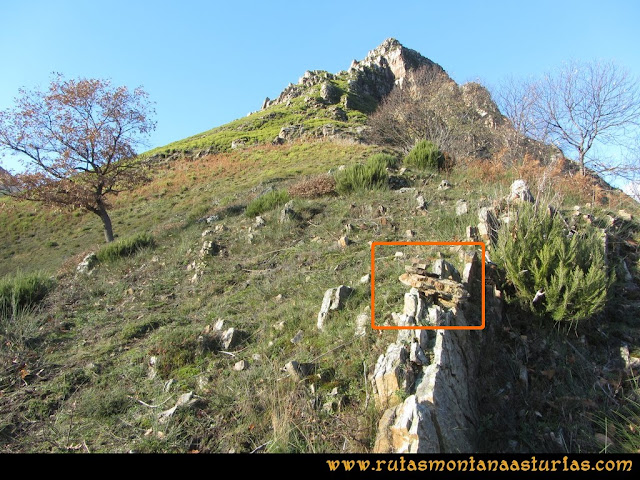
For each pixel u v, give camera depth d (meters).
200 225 11.52
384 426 2.83
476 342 3.93
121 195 24.61
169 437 3.34
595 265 4.23
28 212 23.58
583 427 3.32
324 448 2.97
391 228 7.13
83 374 4.59
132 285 7.52
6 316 6.30
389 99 36.09
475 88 29.34
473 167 12.09
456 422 2.98
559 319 4.08
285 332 4.59
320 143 30.09
